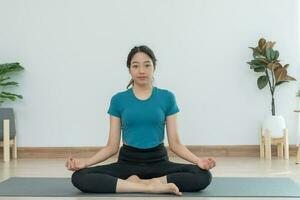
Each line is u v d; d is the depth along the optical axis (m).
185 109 5.07
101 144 5.09
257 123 5.07
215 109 5.07
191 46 5.07
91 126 5.10
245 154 5.04
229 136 5.08
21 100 5.11
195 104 5.07
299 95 4.97
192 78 5.07
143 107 2.71
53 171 3.81
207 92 5.07
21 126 5.11
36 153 5.08
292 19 5.05
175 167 2.67
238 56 5.06
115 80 5.09
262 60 4.81
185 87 5.07
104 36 5.08
